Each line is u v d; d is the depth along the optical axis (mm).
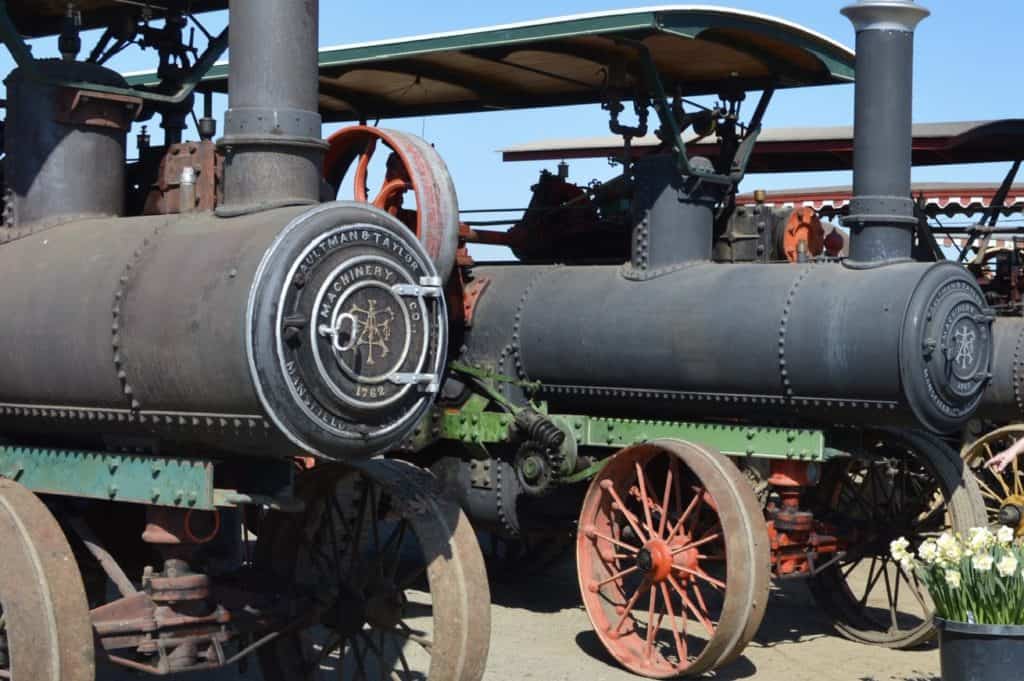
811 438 7672
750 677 7457
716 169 9102
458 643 5488
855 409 7531
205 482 5012
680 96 8898
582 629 8508
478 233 9227
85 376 5250
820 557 8523
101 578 6418
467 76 9688
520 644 8047
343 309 4887
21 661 4762
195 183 5848
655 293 8336
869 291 7477
